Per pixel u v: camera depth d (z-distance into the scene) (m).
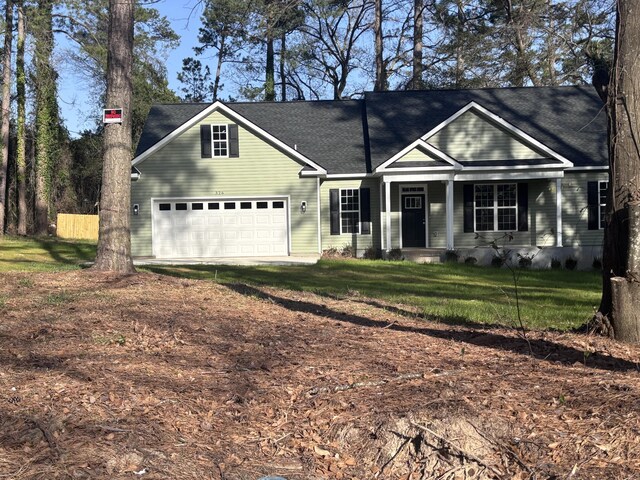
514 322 9.92
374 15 38.88
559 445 4.48
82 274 12.86
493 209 23.14
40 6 30.66
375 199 23.41
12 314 8.74
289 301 11.39
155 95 40.66
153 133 24.03
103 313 8.94
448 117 23.95
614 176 7.53
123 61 13.51
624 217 7.45
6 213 38.03
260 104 26.89
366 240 23.47
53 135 34.03
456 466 4.46
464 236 23.19
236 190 22.42
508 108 25.39
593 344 7.34
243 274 16.89
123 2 13.46
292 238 22.59
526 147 22.67
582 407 5.00
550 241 23.02
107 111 13.45
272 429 5.19
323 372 6.43
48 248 25.41
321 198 23.44
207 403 5.57
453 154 22.84
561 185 23.09
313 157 23.86
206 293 11.46
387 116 25.22
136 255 22.27
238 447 4.84
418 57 34.88
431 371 6.28
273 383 6.10
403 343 7.77
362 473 4.62
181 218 22.45
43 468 4.06
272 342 7.75
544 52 27.92
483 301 12.77
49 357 6.57
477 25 33.09
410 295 13.50
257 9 17.39
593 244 23.17
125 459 4.34
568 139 23.77
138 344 7.39
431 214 23.25
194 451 4.68
